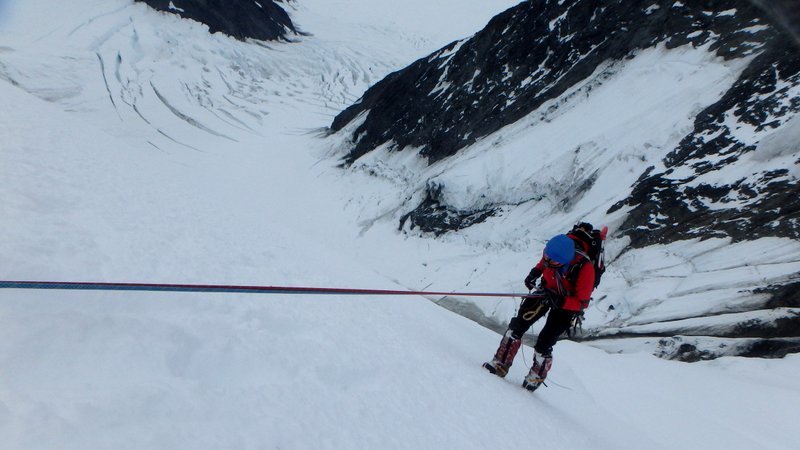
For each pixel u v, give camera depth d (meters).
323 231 26.75
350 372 2.77
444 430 2.64
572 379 5.94
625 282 14.16
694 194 14.93
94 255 3.09
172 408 1.77
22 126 5.56
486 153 23.14
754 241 13.00
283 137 41.66
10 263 2.62
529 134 22.50
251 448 1.74
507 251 18.77
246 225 6.17
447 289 18.41
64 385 1.76
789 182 13.41
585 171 18.69
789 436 6.09
